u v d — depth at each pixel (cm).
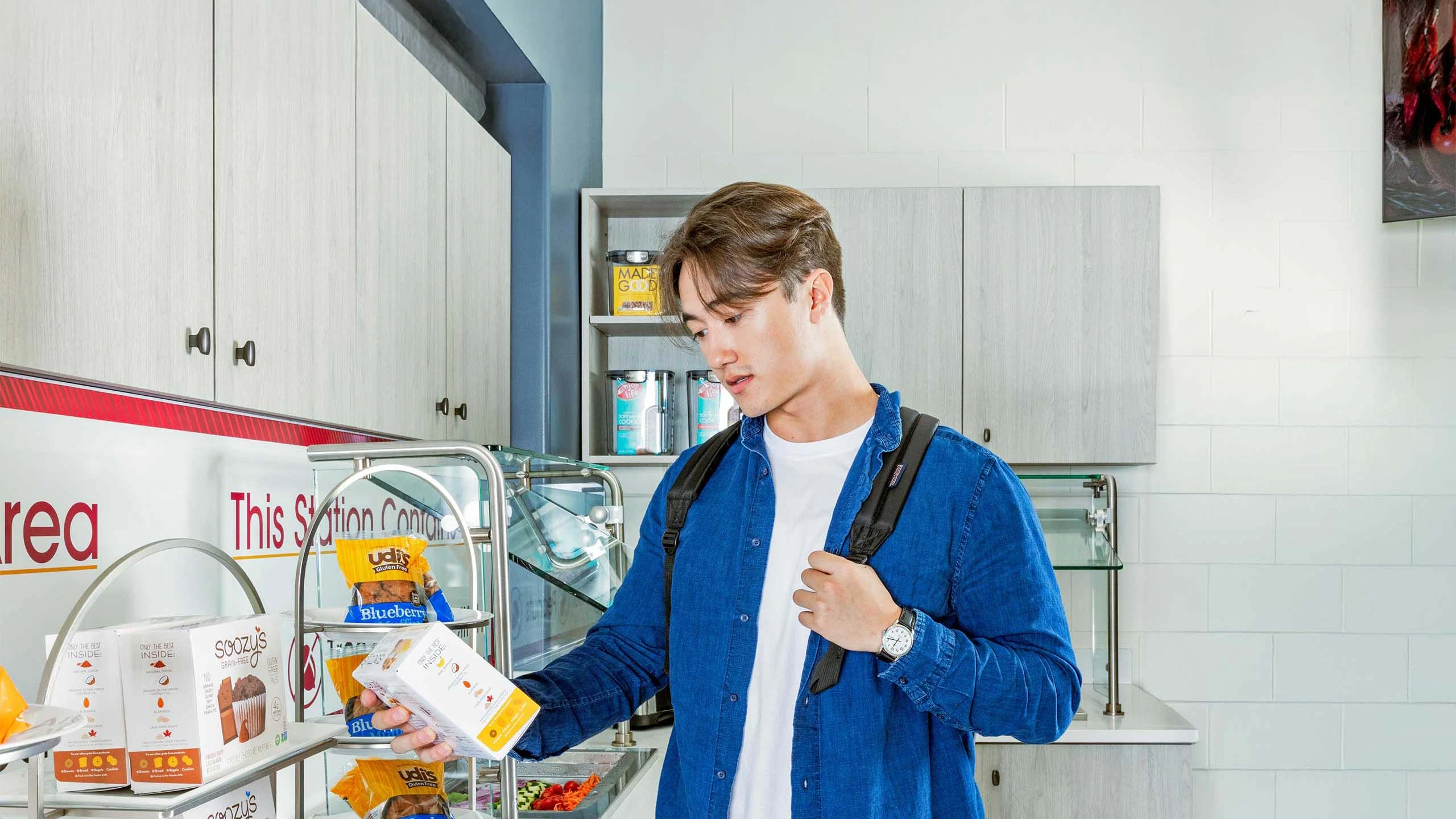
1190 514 307
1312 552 306
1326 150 310
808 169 319
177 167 121
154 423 140
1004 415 285
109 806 83
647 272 291
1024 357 285
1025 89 316
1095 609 301
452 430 218
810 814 102
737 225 103
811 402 111
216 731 90
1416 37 297
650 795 187
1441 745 303
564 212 283
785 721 105
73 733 76
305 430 182
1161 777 255
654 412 289
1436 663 304
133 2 113
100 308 108
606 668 120
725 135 321
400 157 190
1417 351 307
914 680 96
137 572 135
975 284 287
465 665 97
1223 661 306
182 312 122
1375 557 305
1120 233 285
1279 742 304
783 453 113
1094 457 283
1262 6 312
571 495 207
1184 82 313
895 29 320
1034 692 99
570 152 289
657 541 125
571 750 205
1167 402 309
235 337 133
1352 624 305
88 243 106
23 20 97
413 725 99
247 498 163
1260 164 311
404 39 216
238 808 98
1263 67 312
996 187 288
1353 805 303
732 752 106
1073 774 256
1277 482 307
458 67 247
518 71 259
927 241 287
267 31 141
